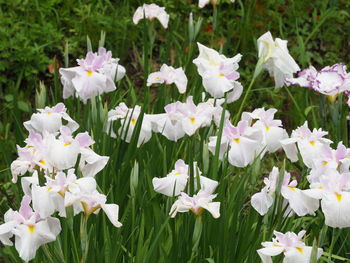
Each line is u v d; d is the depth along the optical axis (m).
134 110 2.87
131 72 3.98
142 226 2.50
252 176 2.51
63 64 3.92
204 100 2.96
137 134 2.76
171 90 3.21
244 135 2.50
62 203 2.20
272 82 3.94
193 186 2.43
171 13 4.21
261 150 2.55
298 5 4.38
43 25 3.92
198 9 4.34
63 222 2.32
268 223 2.46
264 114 2.59
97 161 2.35
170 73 2.93
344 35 4.35
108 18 4.05
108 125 2.86
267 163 3.51
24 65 3.77
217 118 2.70
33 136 2.37
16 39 3.78
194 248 2.36
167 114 2.64
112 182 2.72
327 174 2.32
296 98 3.70
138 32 4.07
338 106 2.93
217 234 2.52
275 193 2.39
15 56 3.74
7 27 3.84
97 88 2.72
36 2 4.00
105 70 2.77
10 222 2.17
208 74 2.68
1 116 3.67
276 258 2.37
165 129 2.65
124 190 2.75
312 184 2.32
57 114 2.61
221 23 4.27
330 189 2.29
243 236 2.54
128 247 2.61
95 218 2.51
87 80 2.71
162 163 2.84
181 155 2.98
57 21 4.05
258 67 2.80
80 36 3.99
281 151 3.61
